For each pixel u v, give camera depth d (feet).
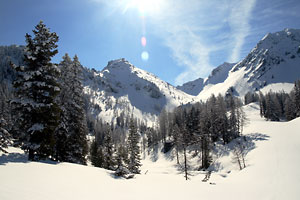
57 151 74.13
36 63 56.80
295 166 60.90
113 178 57.26
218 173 134.41
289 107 259.60
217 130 223.10
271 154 90.99
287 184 48.06
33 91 56.03
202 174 136.26
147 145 354.33
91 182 44.75
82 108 84.84
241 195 48.08
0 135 55.88
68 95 79.92
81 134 84.53
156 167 201.16
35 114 55.67
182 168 177.99
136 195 41.39
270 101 302.66
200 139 190.49
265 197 43.75
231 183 65.62
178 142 192.54
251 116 336.90
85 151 86.63
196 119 267.80
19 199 24.47
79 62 86.07
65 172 47.83
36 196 27.17
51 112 57.26
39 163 50.21
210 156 173.17
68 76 80.53
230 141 193.77
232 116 209.67
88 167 66.03
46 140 56.08
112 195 37.99
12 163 43.78
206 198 46.11
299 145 87.61
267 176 59.77
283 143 103.76
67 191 33.58
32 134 54.19
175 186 58.80
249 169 81.87
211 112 234.79
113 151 112.78
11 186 28.89
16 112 54.39
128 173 66.59
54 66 59.06
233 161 149.28
